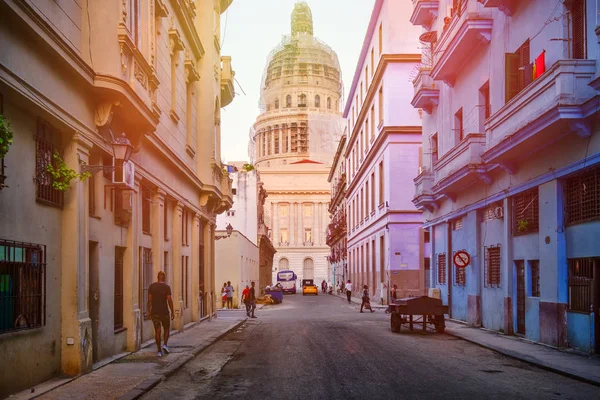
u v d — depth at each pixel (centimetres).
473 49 2053
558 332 1461
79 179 1071
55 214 1035
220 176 2773
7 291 862
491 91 1881
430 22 2741
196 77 2266
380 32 4091
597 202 1336
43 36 890
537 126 1412
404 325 2298
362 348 1520
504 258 1853
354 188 5844
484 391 938
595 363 1210
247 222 5628
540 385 1002
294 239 12125
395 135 3697
